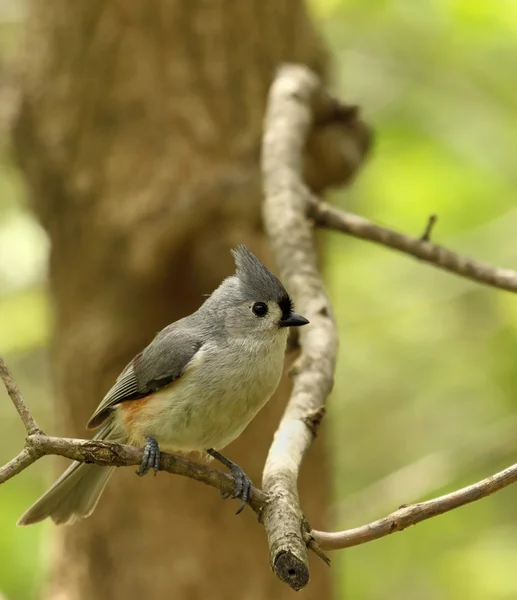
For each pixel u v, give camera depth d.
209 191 10.20
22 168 11.13
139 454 5.78
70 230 10.70
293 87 10.28
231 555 10.01
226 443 7.16
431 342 14.54
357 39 14.27
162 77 10.59
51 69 10.74
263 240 10.23
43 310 13.48
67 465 10.57
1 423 15.04
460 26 12.65
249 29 10.86
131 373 7.23
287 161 9.48
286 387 10.22
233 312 7.08
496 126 13.30
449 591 12.52
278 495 5.66
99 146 10.59
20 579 11.52
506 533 13.53
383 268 14.70
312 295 8.12
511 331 13.36
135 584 9.99
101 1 10.55
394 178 13.65
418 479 12.13
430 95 13.68
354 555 13.96
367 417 15.19
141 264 10.18
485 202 13.32
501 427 13.05
